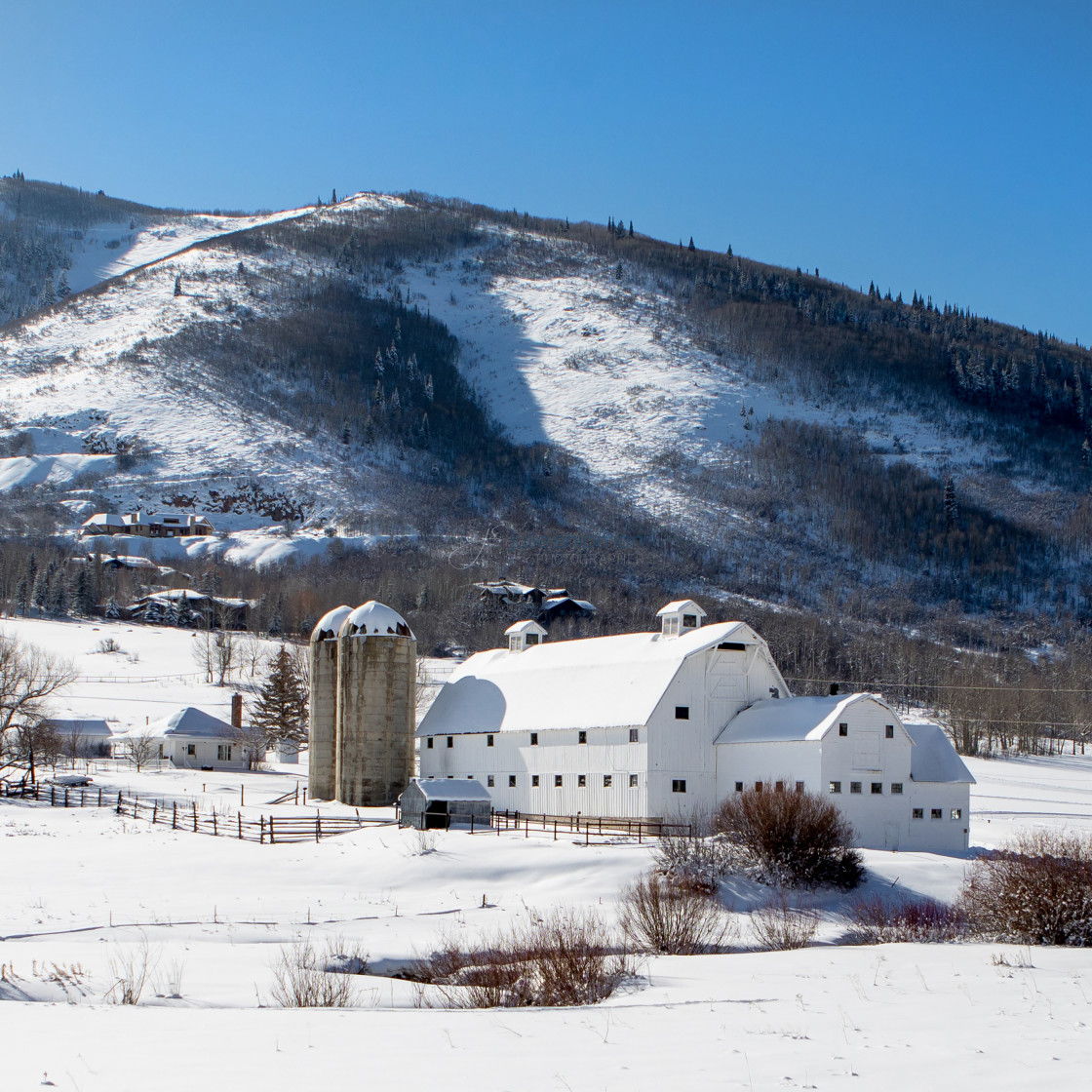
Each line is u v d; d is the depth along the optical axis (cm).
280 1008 2909
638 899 4503
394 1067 2175
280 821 6738
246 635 19025
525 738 7794
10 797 8262
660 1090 2041
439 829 6750
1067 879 4522
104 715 13038
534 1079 2097
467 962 3731
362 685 8431
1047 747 15375
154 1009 2822
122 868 5509
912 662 18162
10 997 3000
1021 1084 2127
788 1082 2114
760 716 7125
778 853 5375
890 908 5134
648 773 6938
